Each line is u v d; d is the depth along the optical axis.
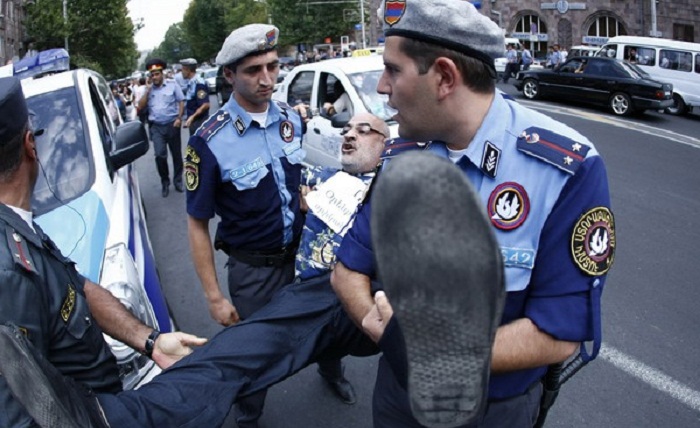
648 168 9.39
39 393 1.08
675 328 4.22
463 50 1.35
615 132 12.83
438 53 1.36
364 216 1.60
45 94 4.08
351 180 2.65
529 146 1.41
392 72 1.42
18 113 1.46
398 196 0.78
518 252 1.38
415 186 0.78
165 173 8.16
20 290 1.27
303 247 2.62
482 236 0.79
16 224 1.36
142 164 10.77
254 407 2.94
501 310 0.85
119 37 34.34
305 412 3.39
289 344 1.80
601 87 15.77
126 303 2.66
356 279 1.58
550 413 3.31
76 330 1.44
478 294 0.81
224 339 1.76
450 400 0.90
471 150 1.43
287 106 3.09
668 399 3.42
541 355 1.37
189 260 5.75
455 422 0.92
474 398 0.90
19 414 1.14
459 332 0.84
